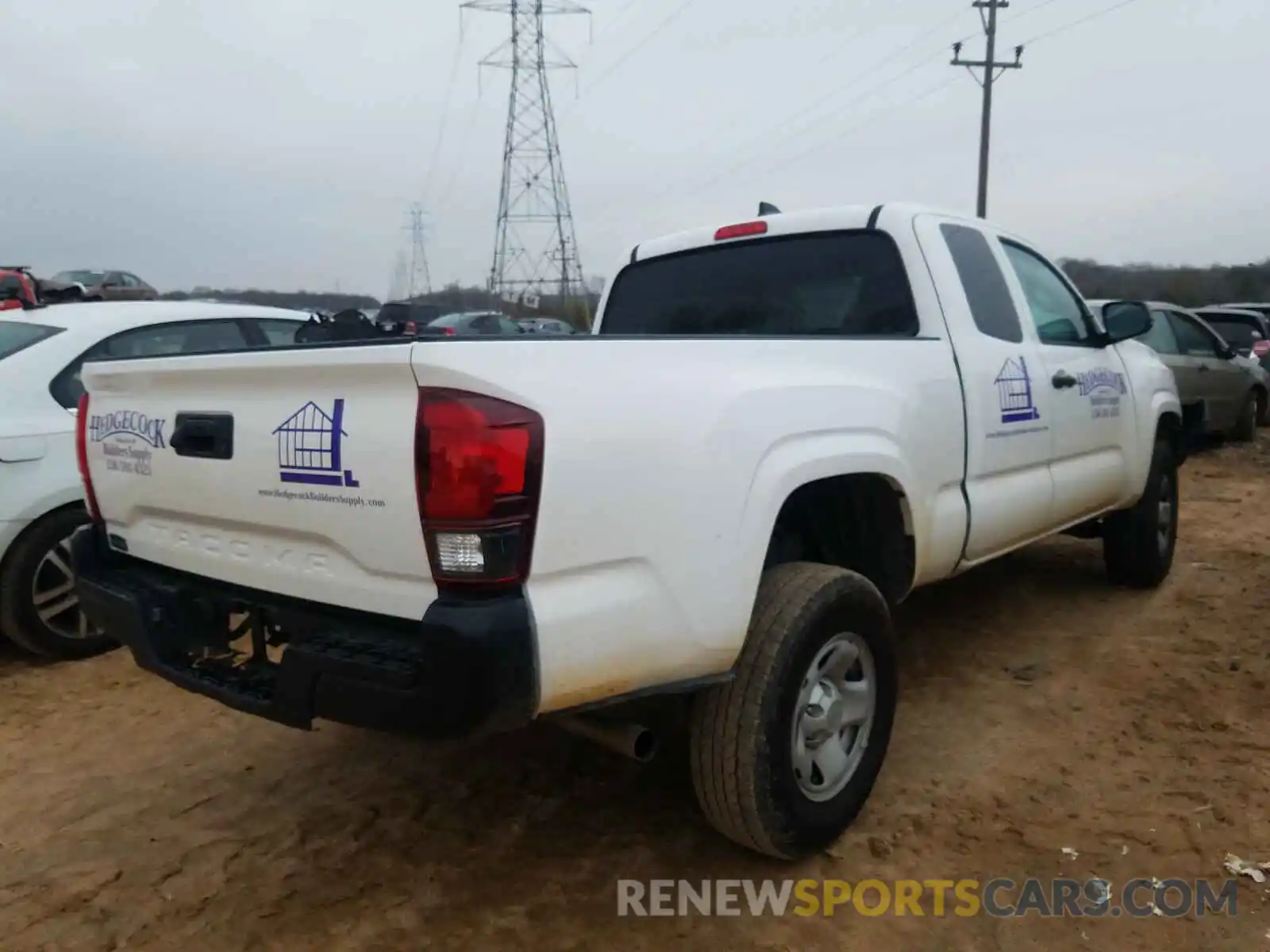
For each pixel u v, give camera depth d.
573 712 2.33
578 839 3.09
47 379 4.62
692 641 2.45
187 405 2.73
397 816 3.26
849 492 3.30
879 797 3.28
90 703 4.26
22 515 4.43
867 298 3.84
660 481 2.37
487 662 2.09
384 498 2.22
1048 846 2.96
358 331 4.65
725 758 2.64
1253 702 3.92
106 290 24.58
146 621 2.83
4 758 3.74
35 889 2.88
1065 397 4.32
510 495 2.12
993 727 3.79
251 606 2.64
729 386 2.62
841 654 2.89
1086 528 5.50
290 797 3.40
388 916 2.71
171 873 2.95
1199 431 11.22
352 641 2.34
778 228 4.12
